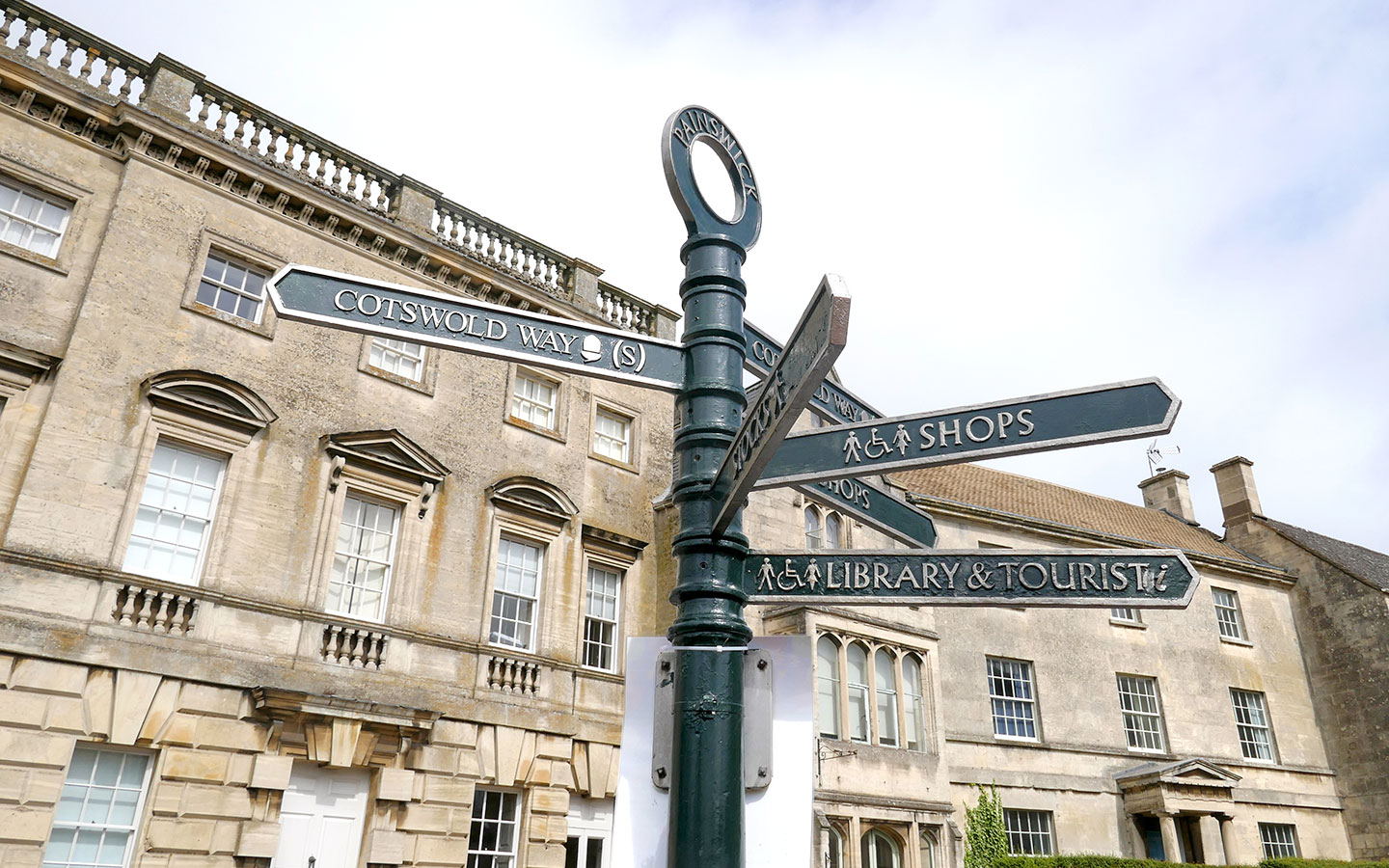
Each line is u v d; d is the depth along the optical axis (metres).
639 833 3.02
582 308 20.78
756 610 19.39
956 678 23.47
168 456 14.52
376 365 17.50
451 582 16.69
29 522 12.85
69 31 15.75
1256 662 29.72
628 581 19.30
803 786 3.00
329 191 17.83
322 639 14.89
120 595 13.28
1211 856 24.45
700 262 3.68
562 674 17.50
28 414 13.48
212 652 13.80
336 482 15.82
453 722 15.80
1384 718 28.80
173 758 13.09
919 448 3.25
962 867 19.89
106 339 14.27
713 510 3.28
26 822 11.82
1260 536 33.38
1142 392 2.96
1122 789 24.58
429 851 14.88
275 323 16.17
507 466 18.27
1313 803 28.31
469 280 19.25
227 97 16.94
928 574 3.60
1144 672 26.78
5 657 12.24
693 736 2.96
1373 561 34.56
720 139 3.95
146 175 15.60
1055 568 3.49
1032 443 3.07
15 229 14.47
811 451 3.50
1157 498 36.03
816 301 2.37
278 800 13.71
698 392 3.47
